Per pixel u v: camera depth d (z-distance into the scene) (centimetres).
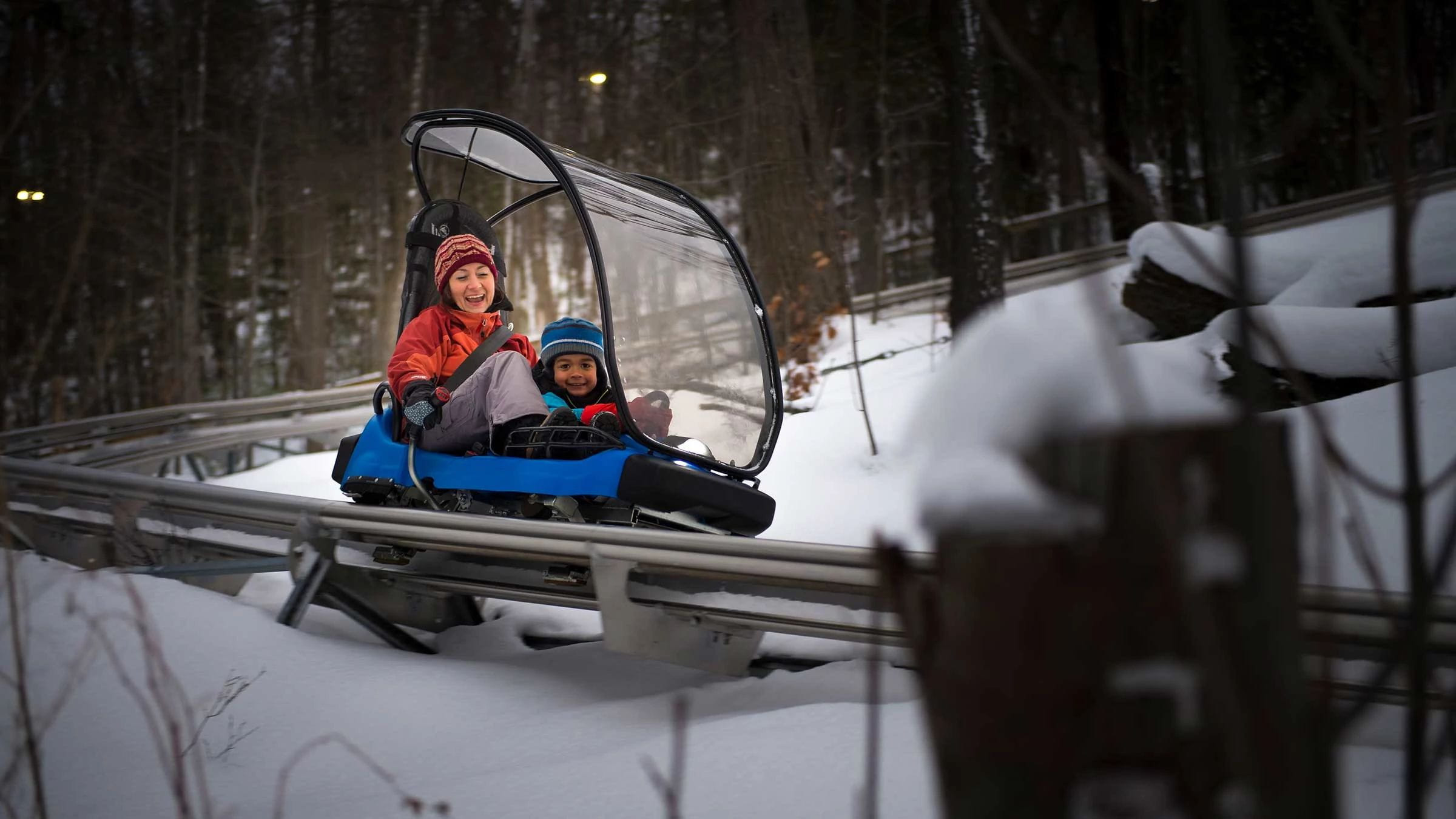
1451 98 83
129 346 2708
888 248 2327
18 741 273
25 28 2233
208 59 2723
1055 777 70
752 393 502
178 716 308
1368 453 480
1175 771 68
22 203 2255
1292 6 1803
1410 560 81
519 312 2809
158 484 469
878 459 797
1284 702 66
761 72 1270
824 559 324
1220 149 74
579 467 416
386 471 468
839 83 2158
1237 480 67
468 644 454
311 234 2961
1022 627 69
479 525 393
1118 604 67
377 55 2808
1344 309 625
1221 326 523
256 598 489
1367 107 1209
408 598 456
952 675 73
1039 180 2256
